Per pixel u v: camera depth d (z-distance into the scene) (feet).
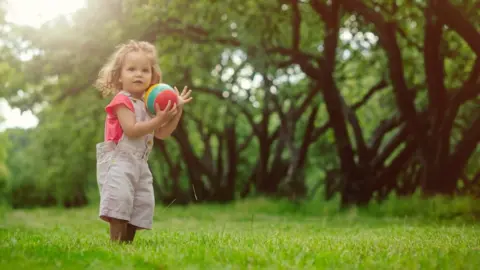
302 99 94.22
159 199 122.72
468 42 46.03
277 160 95.25
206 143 103.60
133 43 18.02
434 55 51.55
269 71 62.18
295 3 52.95
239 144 121.80
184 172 126.00
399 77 52.80
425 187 54.49
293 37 57.57
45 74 56.44
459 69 60.03
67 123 82.53
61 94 60.44
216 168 117.91
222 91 76.48
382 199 64.23
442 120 53.06
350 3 50.42
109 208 16.72
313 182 132.46
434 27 50.47
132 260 12.26
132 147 17.20
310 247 16.16
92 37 50.57
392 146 65.57
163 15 48.57
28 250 13.39
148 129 16.84
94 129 79.56
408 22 58.39
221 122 85.10
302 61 58.23
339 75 79.51
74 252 13.29
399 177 93.50
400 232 25.30
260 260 12.45
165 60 62.03
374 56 70.79
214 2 49.03
